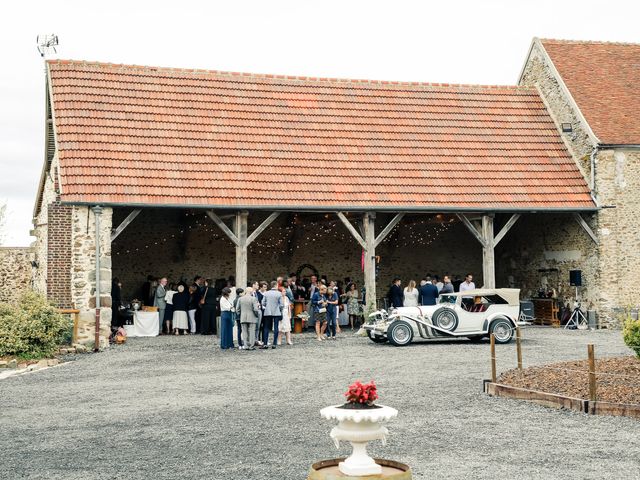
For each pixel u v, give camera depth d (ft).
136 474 27.76
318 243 100.32
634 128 87.51
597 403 36.65
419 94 94.43
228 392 44.70
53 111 79.25
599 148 85.87
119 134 78.95
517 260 99.96
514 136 91.50
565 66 94.38
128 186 74.49
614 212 85.61
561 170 88.48
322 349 65.77
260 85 90.02
